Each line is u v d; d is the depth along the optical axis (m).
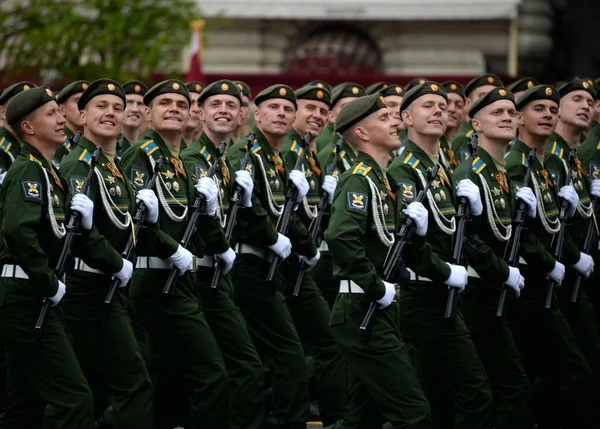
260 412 22.20
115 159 21.17
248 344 22.22
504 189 22.36
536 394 23.59
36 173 18.80
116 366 20.02
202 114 23.66
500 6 65.06
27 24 51.56
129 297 21.45
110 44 50.53
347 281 19.58
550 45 65.88
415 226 19.83
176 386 21.95
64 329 19.52
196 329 21.09
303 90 26.50
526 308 22.81
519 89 28.50
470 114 22.81
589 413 23.38
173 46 51.94
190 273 21.42
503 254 22.41
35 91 19.33
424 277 20.45
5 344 19.05
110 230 20.52
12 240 18.41
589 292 25.58
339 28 68.25
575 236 24.95
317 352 24.28
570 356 22.84
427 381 20.92
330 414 24.14
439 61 67.06
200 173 22.48
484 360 21.92
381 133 20.19
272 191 23.89
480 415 20.38
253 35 67.06
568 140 25.81
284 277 24.45
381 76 53.16
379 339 19.28
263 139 24.20
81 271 20.02
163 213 21.66
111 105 20.75
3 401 20.67
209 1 66.12
